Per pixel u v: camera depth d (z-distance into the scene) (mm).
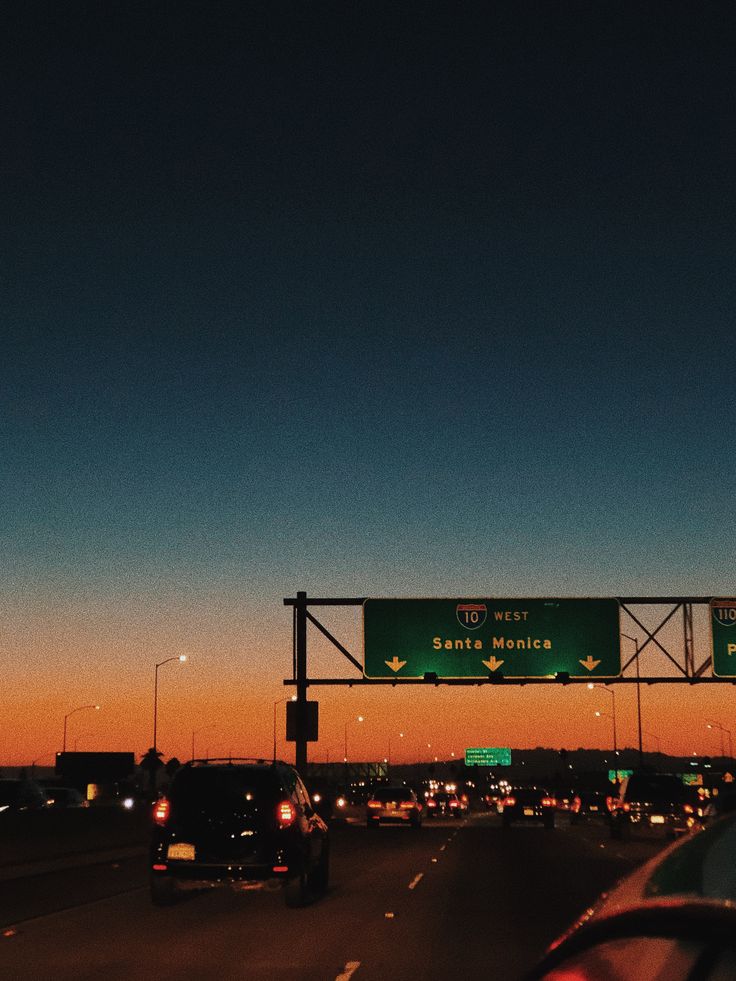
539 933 16547
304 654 43500
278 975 13133
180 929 17047
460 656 43156
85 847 32500
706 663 42781
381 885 23875
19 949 15078
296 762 43188
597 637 43062
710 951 2041
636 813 42125
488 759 161375
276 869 18875
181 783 19328
